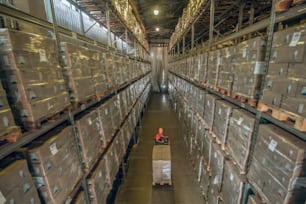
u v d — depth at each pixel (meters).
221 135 2.53
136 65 7.39
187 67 5.99
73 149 1.93
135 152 5.24
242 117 1.96
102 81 2.91
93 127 2.45
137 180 3.96
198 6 3.76
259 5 3.46
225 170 2.32
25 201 1.24
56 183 1.56
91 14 4.25
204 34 6.97
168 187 3.71
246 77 1.91
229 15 4.17
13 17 1.28
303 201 1.26
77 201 1.94
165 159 3.63
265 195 1.50
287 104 1.31
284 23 1.68
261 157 1.60
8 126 1.15
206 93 3.51
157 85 16.75
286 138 1.33
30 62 1.35
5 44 1.20
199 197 3.44
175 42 9.59
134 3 7.38
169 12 9.43
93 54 2.59
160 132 4.89
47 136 1.63
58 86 1.71
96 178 2.31
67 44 1.88
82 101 2.16
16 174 1.19
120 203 3.34
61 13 3.18
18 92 1.29
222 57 2.67
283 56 1.36
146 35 13.84
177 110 8.47
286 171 1.26
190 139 4.89
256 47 1.70
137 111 6.96
